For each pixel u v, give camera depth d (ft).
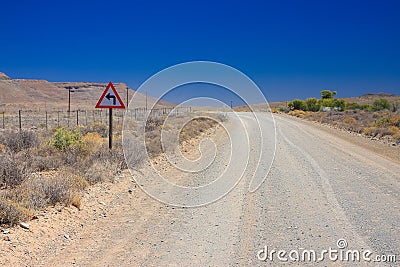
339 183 37.73
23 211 24.31
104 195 32.17
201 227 24.75
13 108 504.02
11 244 20.59
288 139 80.69
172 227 24.77
